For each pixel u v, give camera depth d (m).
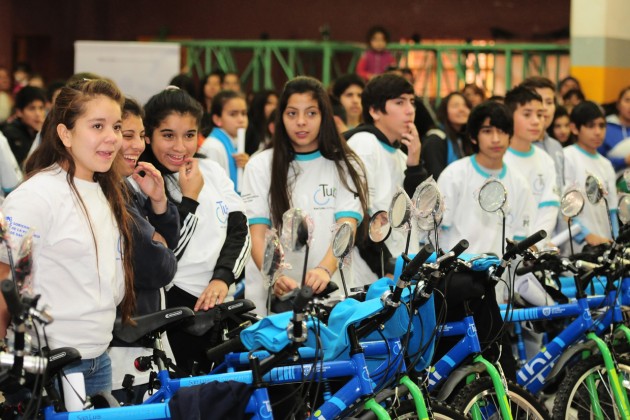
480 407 4.50
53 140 3.85
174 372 4.39
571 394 5.00
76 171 3.85
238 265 4.81
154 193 4.47
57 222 3.76
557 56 13.63
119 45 11.00
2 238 3.32
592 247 5.75
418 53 13.98
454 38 16.06
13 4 16.14
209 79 9.88
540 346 5.85
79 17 16.70
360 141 5.62
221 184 4.95
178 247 4.70
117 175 3.99
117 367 4.34
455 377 4.43
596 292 5.75
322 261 4.99
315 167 5.29
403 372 4.15
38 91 8.22
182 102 4.82
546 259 4.93
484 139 5.82
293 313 3.71
